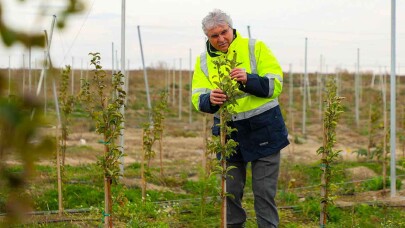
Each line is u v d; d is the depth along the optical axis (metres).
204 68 5.97
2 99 1.06
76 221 8.12
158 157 17.53
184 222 8.46
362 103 43.12
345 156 17.41
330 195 6.66
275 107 5.82
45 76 1.15
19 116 1.06
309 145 21.91
